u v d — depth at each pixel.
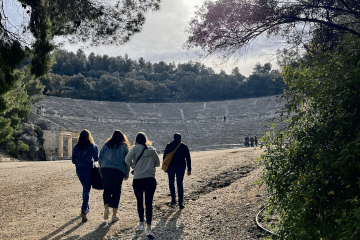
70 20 8.88
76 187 11.14
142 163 6.18
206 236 5.47
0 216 7.61
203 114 100.06
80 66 185.00
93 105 96.19
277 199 4.02
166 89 159.38
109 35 9.27
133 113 98.31
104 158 6.74
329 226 3.05
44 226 6.61
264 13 6.43
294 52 6.96
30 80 42.62
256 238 4.98
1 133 20.91
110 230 6.17
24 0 7.88
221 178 10.67
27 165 20.92
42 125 48.22
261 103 99.19
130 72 192.75
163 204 8.03
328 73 3.38
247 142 41.97
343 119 3.09
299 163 3.53
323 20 6.36
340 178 3.09
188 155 7.73
